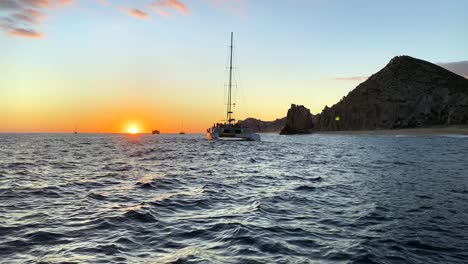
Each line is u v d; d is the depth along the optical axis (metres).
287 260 7.25
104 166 27.97
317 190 16.69
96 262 6.93
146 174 22.33
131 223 10.00
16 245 7.93
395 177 21.73
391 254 7.77
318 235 9.16
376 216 11.41
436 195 15.34
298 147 65.94
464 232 9.59
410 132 160.88
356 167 28.23
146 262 6.96
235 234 9.01
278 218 11.01
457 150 54.19
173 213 11.38
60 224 9.84
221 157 38.78
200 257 7.29
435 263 7.30
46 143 83.44
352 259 7.38
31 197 14.06
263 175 22.64
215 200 13.74
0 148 58.03
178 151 50.59
